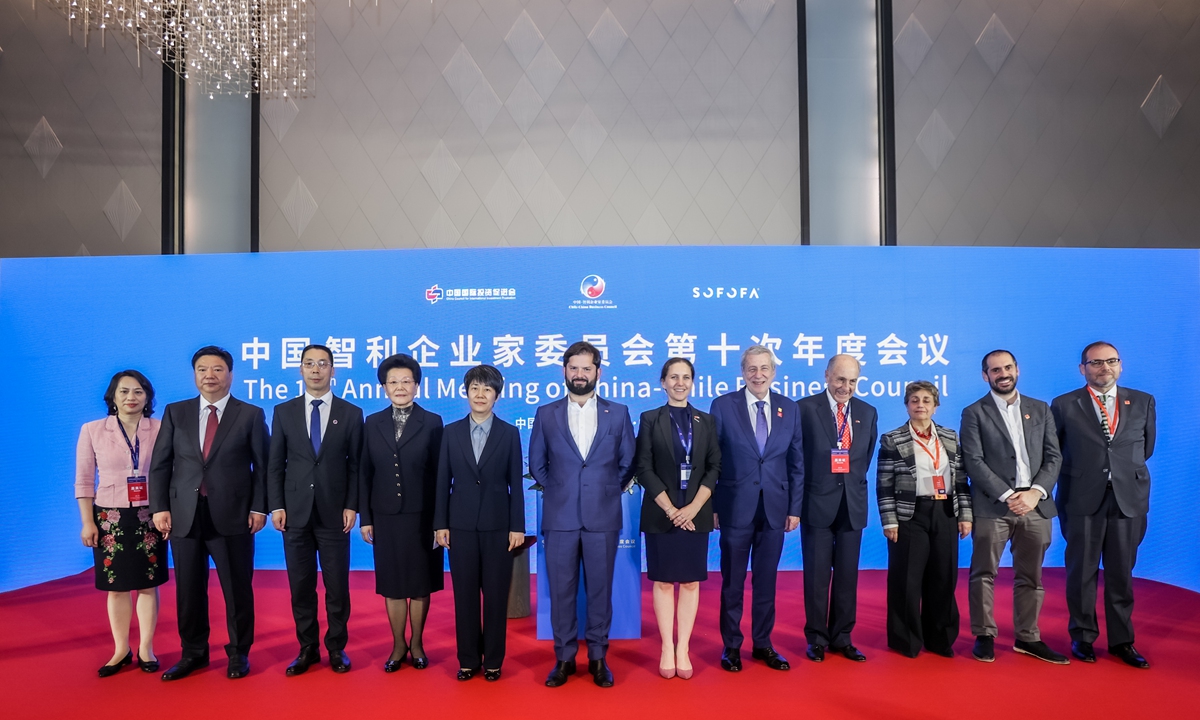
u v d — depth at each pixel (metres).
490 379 3.04
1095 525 3.21
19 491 4.53
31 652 3.34
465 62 5.00
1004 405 3.29
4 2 4.99
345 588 3.12
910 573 3.22
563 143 4.97
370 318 4.61
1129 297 4.58
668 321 4.57
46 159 4.98
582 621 3.48
